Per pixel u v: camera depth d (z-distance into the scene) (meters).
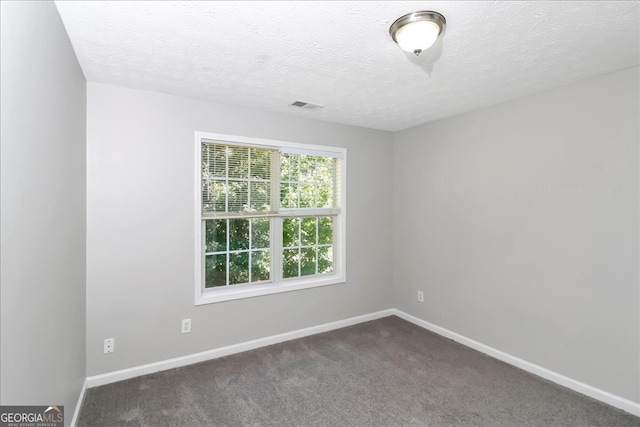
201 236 2.85
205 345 2.87
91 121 2.40
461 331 3.24
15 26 1.05
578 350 2.40
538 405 2.24
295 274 3.50
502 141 2.87
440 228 3.45
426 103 2.89
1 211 0.98
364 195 3.81
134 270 2.56
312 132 3.41
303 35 1.74
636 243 2.12
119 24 1.63
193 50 1.91
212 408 2.19
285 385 2.48
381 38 1.77
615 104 2.20
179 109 2.72
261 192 3.18
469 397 2.33
